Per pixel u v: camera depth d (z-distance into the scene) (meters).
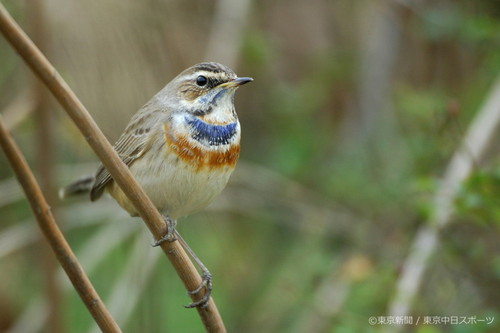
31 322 11.99
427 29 12.41
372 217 13.05
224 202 13.55
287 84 14.57
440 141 10.91
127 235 12.76
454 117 10.07
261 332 13.36
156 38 10.64
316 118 14.40
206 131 8.51
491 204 9.34
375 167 13.52
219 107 8.66
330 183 13.77
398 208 12.78
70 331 13.41
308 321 12.65
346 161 13.95
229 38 12.72
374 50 14.19
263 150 14.38
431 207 10.15
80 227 14.02
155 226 6.71
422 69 13.97
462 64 13.65
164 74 10.74
